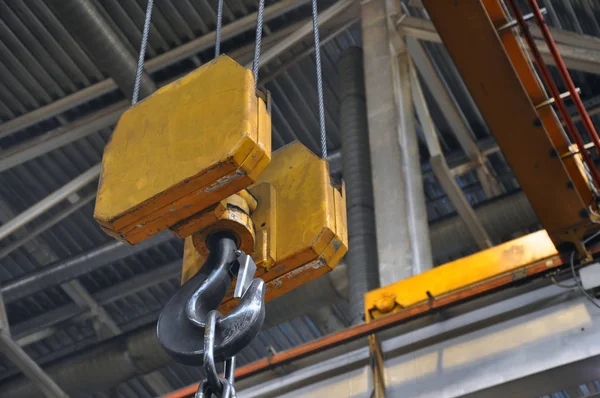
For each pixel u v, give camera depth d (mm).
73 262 12742
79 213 12914
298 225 2447
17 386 12266
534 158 5223
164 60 11273
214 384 1806
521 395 5258
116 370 11961
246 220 2342
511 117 5016
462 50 4727
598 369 5051
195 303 2088
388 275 7406
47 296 13844
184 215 2258
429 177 12773
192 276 2338
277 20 11578
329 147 12844
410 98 9578
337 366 5902
